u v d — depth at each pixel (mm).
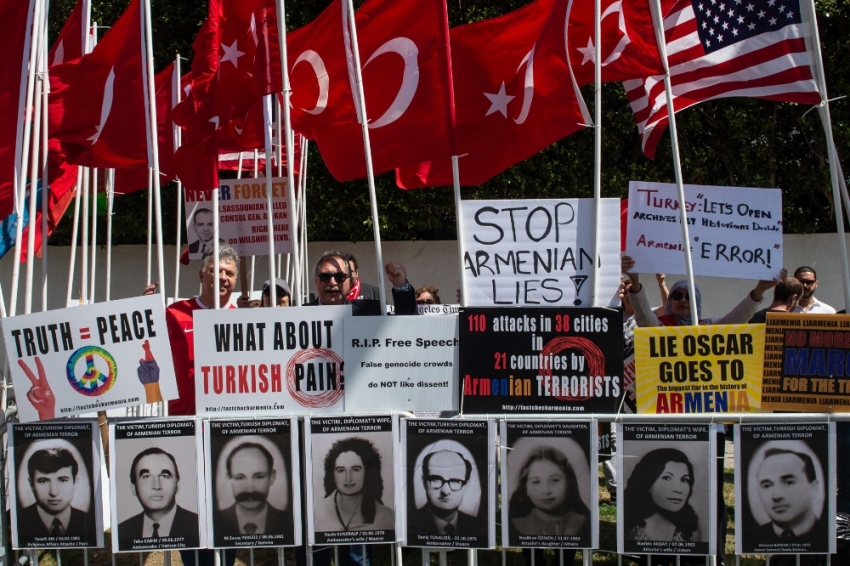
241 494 3986
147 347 4016
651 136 5617
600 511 6227
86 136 4992
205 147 4500
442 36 4484
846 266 4383
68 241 13750
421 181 5211
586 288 4070
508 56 4812
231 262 4625
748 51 4859
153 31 12945
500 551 5754
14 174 4656
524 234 4098
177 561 5629
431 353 3975
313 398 3994
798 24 4715
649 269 4805
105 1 12477
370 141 4797
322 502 3963
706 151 13305
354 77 4480
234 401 3996
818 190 13766
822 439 3867
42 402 4012
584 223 4070
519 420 3918
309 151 12930
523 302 4094
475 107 4855
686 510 3873
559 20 4629
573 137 13008
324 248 13859
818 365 3900
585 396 3918
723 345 3941
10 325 4008
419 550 5809
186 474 3994
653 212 4809
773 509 3887
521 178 12945
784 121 13203
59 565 4129
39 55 4762
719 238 4738
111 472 3998
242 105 4582
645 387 3969
